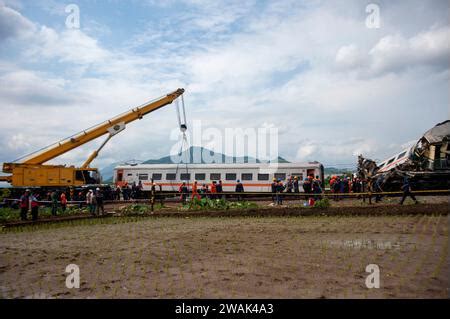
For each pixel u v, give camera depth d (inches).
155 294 276.4
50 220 841.5
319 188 1058.7
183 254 414.9
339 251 397.4
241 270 334.0
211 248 443.8
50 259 419.5
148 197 1521.9
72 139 1306.6
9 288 307.1
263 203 1115.9
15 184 1250.0
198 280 307.7
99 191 952.3
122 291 286.7
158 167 1509.6
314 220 677.3
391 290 265.1
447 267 319.3
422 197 1021.8
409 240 442.3
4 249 497.0
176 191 1475.1
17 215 971.9
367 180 1048.8
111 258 409.7
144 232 608.7
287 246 437.1
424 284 275.6
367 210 738.8
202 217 826.2
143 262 383.2
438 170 1055.6
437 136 1061.1
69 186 1301.7
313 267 335.0
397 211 705.0
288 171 1370.6
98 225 744.3
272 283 291.9
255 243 466.0
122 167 1563.7
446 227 521.7
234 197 1406.3
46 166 1282.0
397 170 1093.8
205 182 1440.7
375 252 386.3
